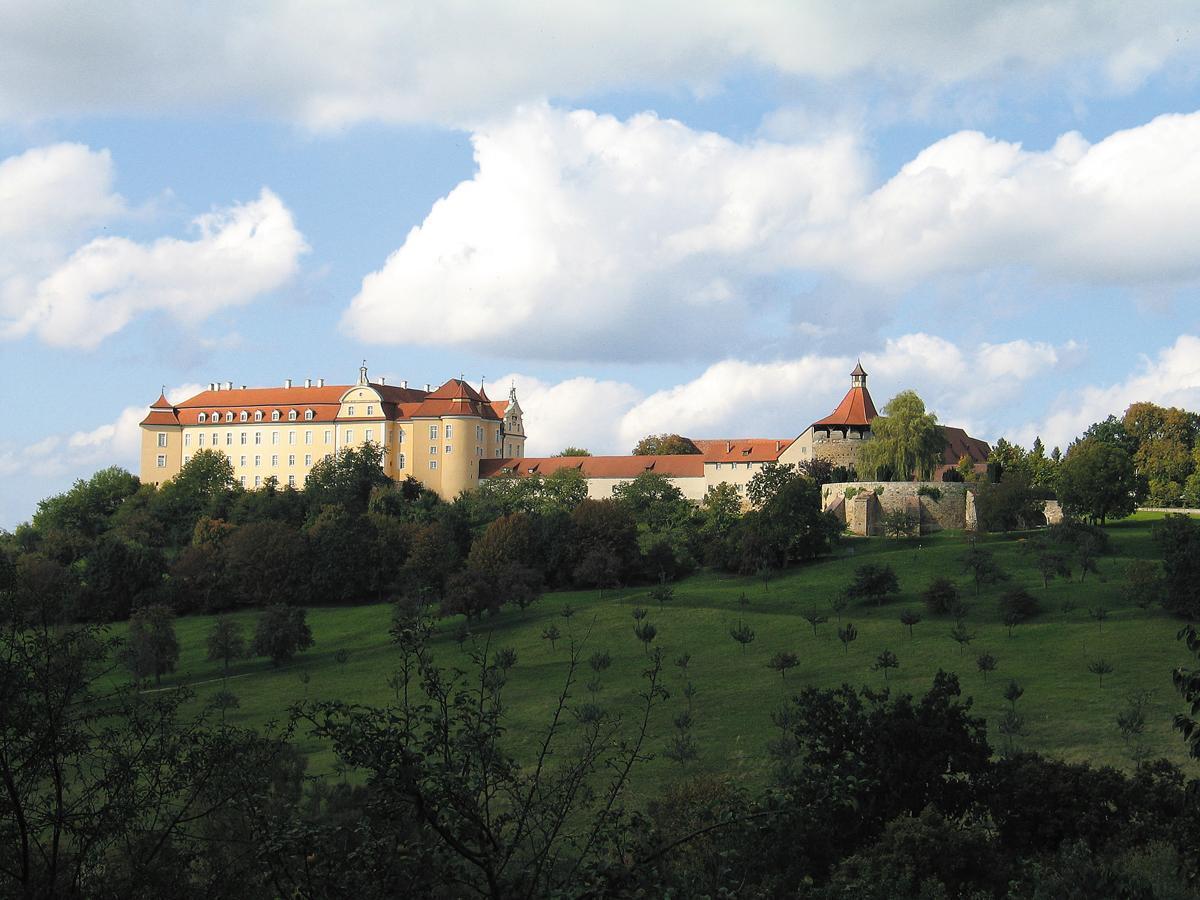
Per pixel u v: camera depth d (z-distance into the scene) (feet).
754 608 400.47
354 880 59.16
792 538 464.65
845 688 162.09
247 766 74.23
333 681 355.97
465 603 408.05
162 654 356.79
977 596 383.45
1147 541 458.09
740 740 242.99
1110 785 151.23
